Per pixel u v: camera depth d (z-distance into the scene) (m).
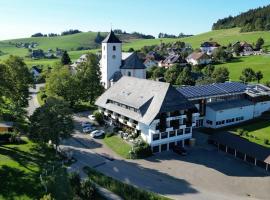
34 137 73.94
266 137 92.56
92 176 67.56
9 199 57.50
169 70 172.62
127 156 78.94
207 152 83.06
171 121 82.62
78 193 60.06
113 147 84.69
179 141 86.06
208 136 93.50
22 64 112.62
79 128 100.12
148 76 189.00
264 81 167.38
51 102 74.44
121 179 67.69
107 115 100.56
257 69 190.62
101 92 126.81
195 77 177.12
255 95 110.75
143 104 84.88
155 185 65.69
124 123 91.44
